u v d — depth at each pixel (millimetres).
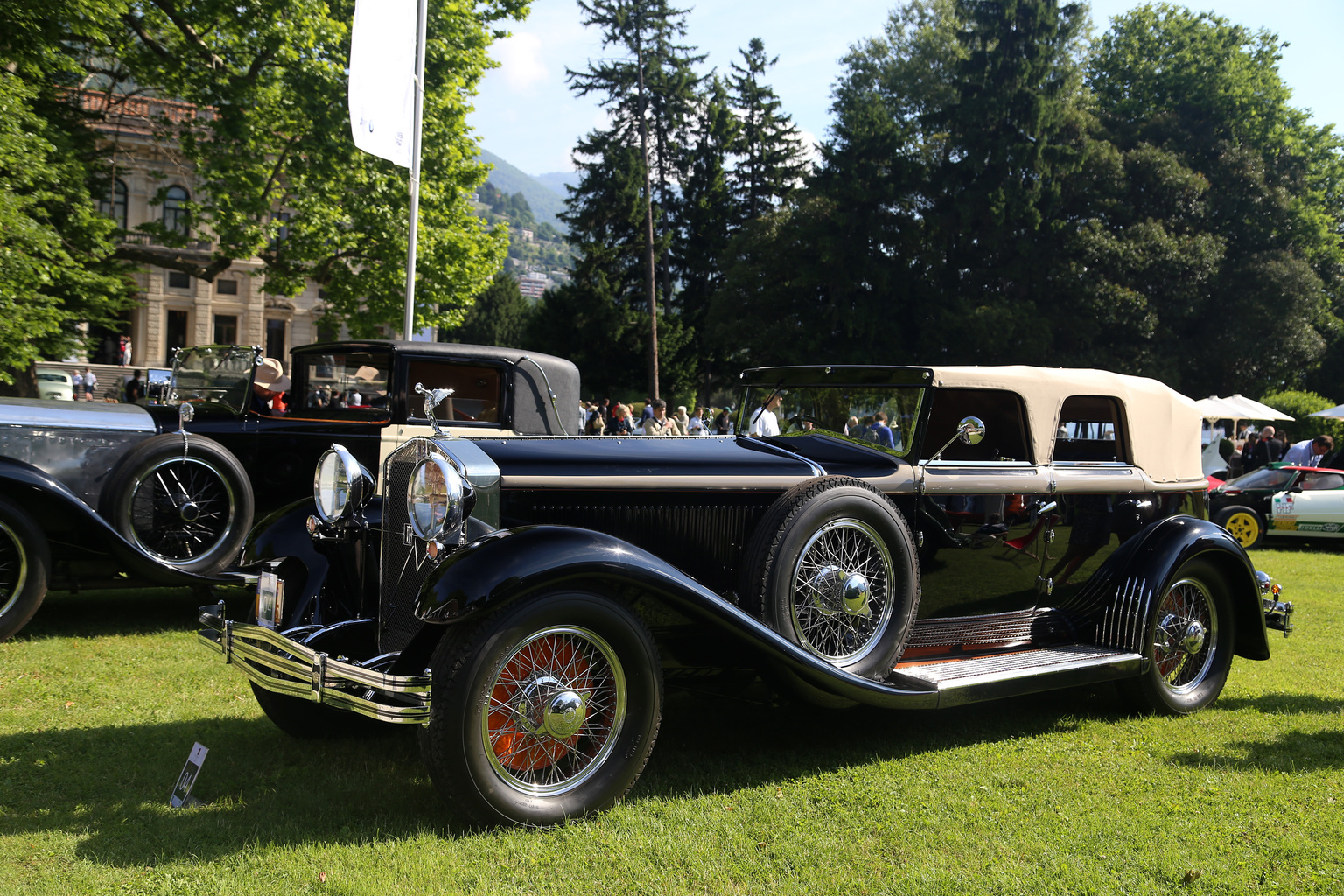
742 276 34625
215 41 14664
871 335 30406
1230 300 29266
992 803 3271
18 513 5301
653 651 3084
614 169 39125
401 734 3959
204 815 3021
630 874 2639
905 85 35844
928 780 3496
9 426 5742
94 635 5645
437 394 3484
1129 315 27922
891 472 3943
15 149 11172
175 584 5875
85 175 13461
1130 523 4574
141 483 5906
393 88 9148
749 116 44812
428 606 2781
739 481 3797
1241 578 4609
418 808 3105
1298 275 28516
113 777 3350
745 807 3182
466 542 3150
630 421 18609
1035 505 4293
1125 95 34969
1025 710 4555
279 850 2732
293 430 6520
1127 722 4352
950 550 4094
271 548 3854
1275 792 3436
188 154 14984
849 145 32312
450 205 16984
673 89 41469
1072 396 4434
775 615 3424
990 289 30500
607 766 3043
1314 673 5402
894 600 3699
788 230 33625
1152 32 34656
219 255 15344
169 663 5000
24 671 4785
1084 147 30078
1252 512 12883
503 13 18562
